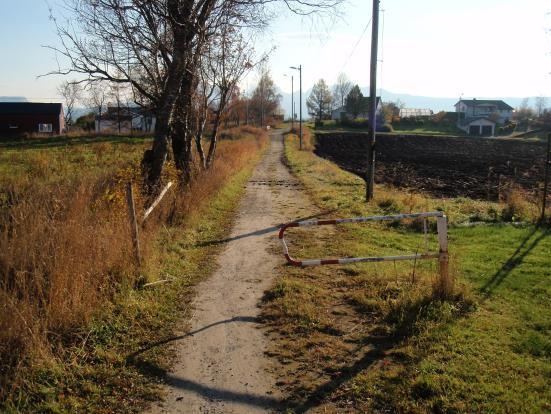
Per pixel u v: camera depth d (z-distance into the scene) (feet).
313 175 79.15
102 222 25.55
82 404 14.08
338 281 24.58
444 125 330.54
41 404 13.78
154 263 24.82
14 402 13.78
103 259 21.91
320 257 29.37
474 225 38.34
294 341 18.13
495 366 15.67
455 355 16.38
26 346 15.57
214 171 55.88
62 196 30.07
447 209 44.78
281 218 42.63
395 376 15.25
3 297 17.19
